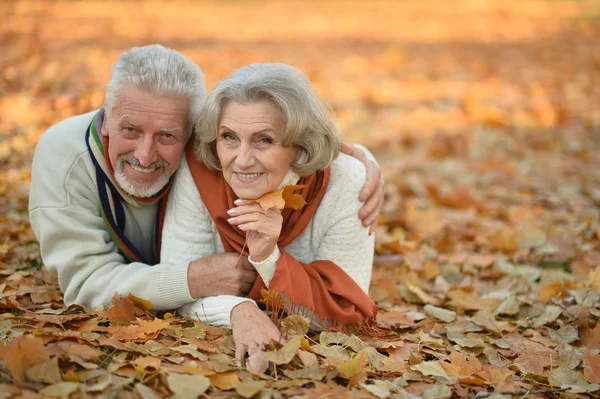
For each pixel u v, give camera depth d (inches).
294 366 94.6
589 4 826.8
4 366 82.4
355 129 279.0
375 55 463.8
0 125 229.5
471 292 135.8
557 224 183.8
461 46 521.7
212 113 97.3
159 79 99.0
